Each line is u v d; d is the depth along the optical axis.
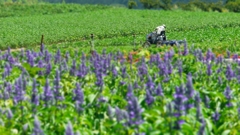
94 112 35.53
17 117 32.53
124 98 38.22
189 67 57.47
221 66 52.78
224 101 36.78
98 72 41.38
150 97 30.73
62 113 34.06
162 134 26.98
